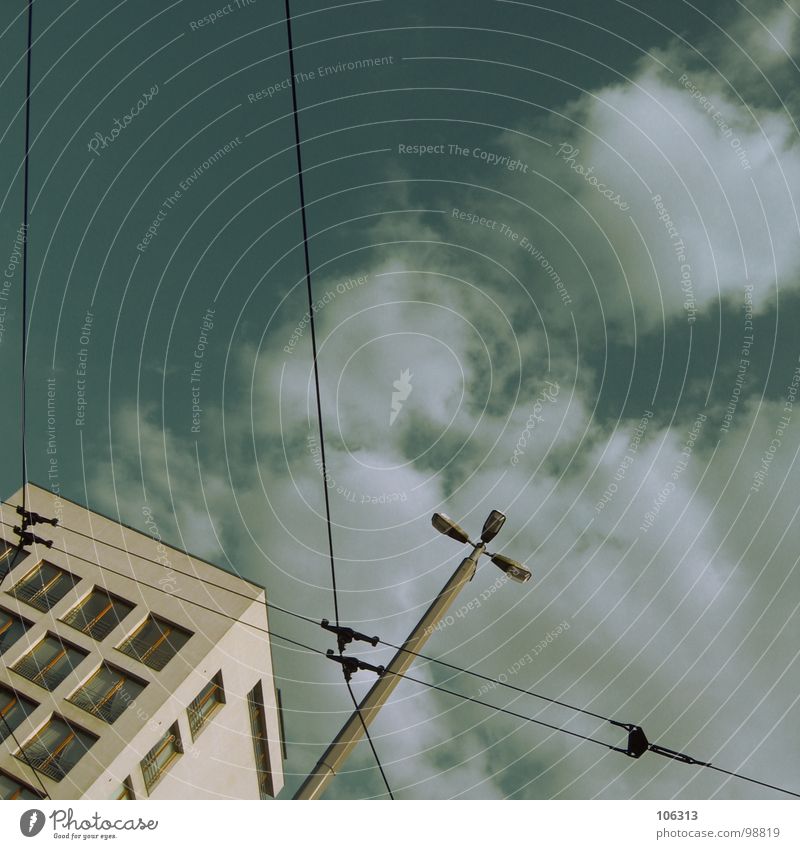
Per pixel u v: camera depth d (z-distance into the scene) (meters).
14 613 29.02
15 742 25.27
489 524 11.78
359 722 9.40
